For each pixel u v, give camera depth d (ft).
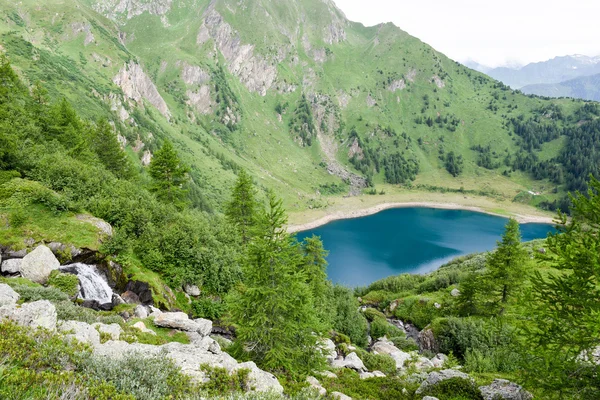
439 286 199.00
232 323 68.23
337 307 148.66
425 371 83.10
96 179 125.80
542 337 39.93
